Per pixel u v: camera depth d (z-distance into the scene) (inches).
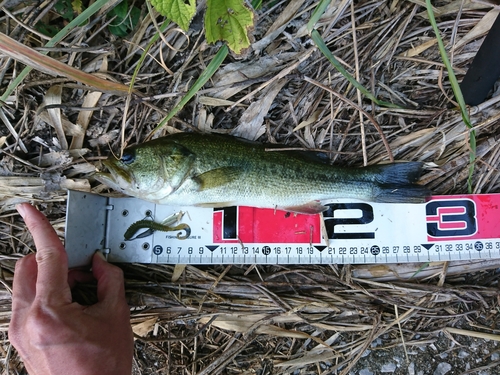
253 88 15.1
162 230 15.0
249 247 15.0
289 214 15.1
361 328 15.4
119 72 14.7
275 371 15.8
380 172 14.4
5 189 14.6
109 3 13.6
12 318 12.2
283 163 14.2
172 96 14.7
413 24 14.7
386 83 15.2
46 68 12.2
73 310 11.8
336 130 15.5
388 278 15.6
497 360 15.6
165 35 14.1
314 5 14.1
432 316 15.4
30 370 11.5
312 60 14.8
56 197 15.0
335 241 15.0
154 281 15.2
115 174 13.3
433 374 15.7
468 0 14.2
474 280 15.8
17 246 15.2
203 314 15.0
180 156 13.6
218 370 15.3
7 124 14.5
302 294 15.5
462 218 14.9
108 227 15.0
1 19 13.6
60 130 14.7
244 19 10.6
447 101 15.2
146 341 14.5
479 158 15.1
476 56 13.4
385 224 15.0
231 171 13.9
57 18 14.1
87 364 11.4
